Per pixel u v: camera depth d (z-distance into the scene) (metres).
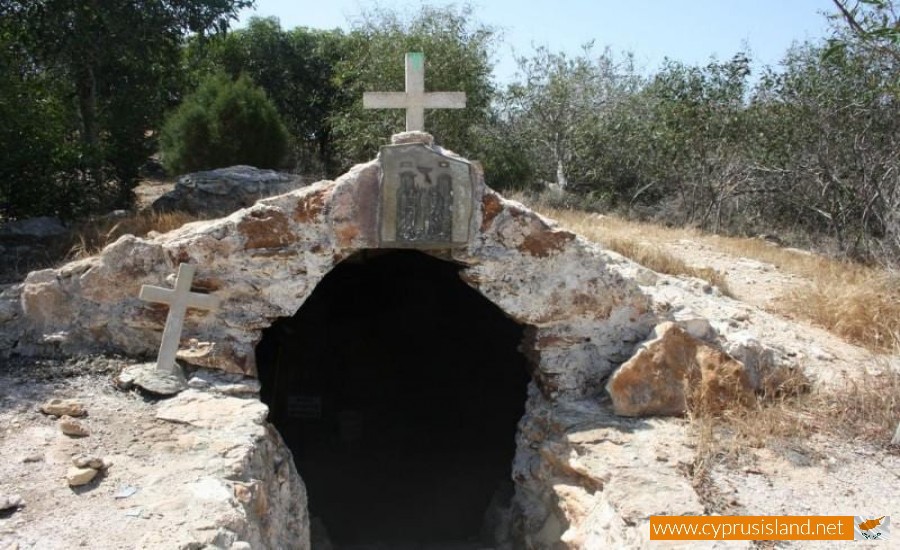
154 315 5.90
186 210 11.05
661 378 5.91
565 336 6.28
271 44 23.73
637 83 21.83
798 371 6.31
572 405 6.07
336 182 5.92
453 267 10.30
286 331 10.58
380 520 9.28
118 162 13.32
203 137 15.69
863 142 13.99
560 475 5.71
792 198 15.98
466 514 9.38
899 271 9.74
